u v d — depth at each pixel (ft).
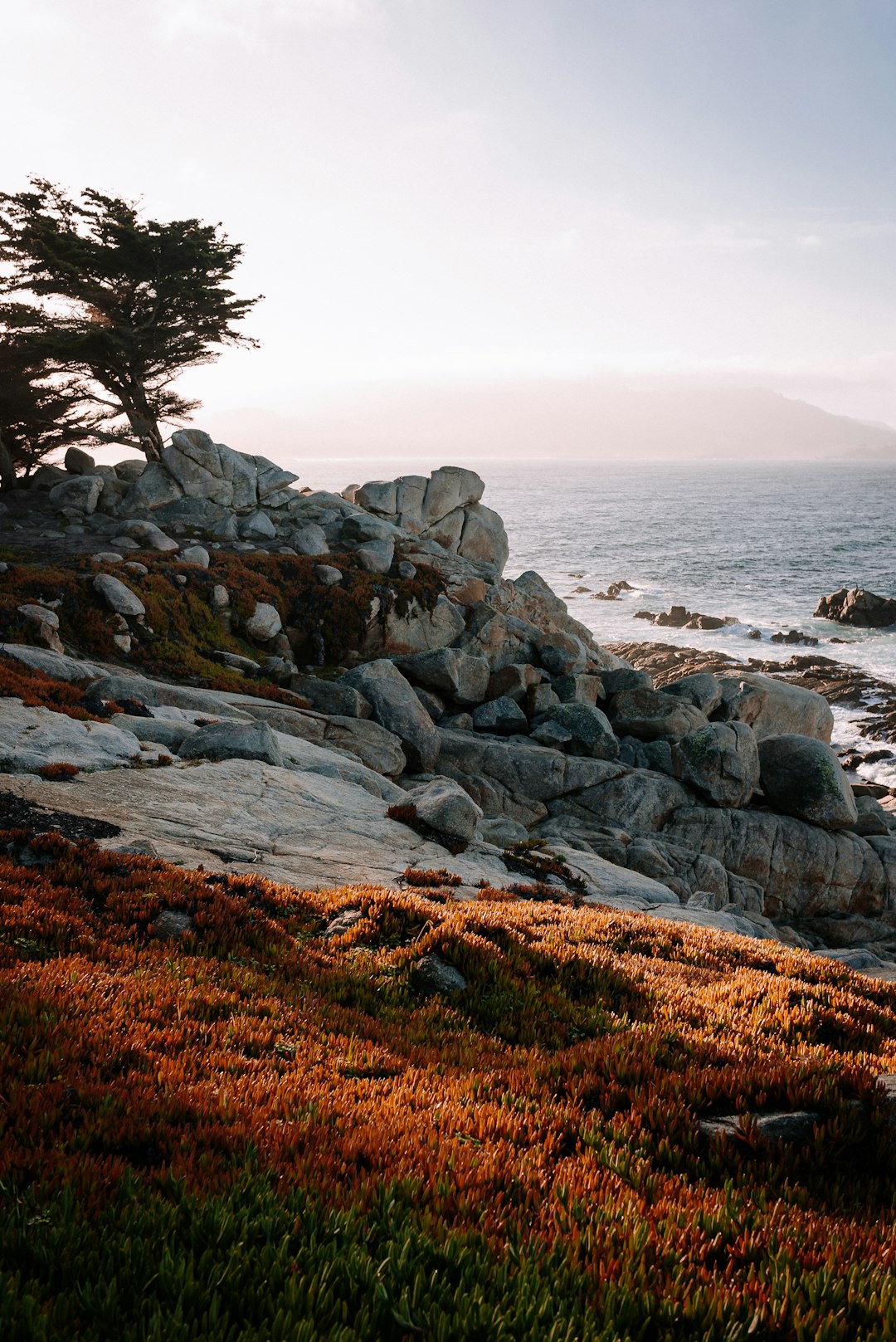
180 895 43.75
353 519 189.88
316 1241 15.81
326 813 75.72
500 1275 15.12
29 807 57.72
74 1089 21.29
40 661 102.01
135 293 191.31
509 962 42.34
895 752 183.52
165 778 72.74
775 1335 14.84
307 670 150.71
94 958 34.76
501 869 74.84
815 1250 17.21
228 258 193.47
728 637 306.76
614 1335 13.74
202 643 139.33
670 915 74.08
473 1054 30.89
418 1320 13.91
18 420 198.29
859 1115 23.52
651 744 137.08
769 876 117.70
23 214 181.27
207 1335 12.94
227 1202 16.44
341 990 37.27
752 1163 21.25
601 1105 25.18
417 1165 19.48
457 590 177.78
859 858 119.44
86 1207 16.11
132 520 168.55
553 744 133.49
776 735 128.26
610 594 384.68
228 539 175.83
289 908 47.88
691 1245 17.21
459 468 226.79
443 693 146.10
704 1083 25.35
